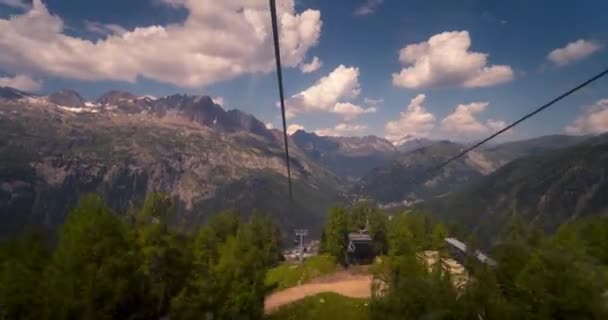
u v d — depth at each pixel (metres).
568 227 32.88
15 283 30.88
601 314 23.88
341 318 58.41
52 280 32.34
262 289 48.00
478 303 26.08
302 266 97.88
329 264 96.56
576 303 23.94
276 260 116.12
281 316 60.28
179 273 46.66
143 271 40.84
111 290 34.84
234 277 44.94
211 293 42.97
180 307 41.97
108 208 39.81
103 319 33.81
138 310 39.91
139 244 45.19
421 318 26.25
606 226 52.78
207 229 55.97
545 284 25.03
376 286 33.34
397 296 28.59
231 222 92.69
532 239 28.98
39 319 30.41
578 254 26.83
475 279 28.00
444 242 58.31
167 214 50.16
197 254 50.97
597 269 26.53
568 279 24.72
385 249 98.69
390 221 93.25
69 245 35.84
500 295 26.72
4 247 38.16
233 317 42.88
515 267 27.20
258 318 46.97
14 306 30.36
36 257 37.97
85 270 34.19
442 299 26.89
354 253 99.56
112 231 37.56
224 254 46.84
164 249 45.41
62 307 31.16
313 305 63.22
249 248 49.00
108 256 36.12
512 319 24.97
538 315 24.45
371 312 30.00
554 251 26.28
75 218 37.91
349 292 74.31
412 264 36.59
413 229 56.28
